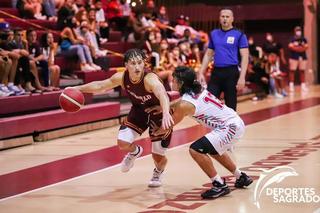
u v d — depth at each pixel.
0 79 11.80
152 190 7.15
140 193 7.02
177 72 6.63
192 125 13.46
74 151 10.26
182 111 6.57
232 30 9.51
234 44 9.45
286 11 24.84
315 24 25.22
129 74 6.79
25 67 12.23
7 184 7.69
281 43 25.42
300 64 22.42
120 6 19.36
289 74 22.88
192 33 20.80
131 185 7.47
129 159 7.34
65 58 14.92
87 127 12.80
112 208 6.35
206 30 23.91
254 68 20.06
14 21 15.12
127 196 6.89
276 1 25.34
